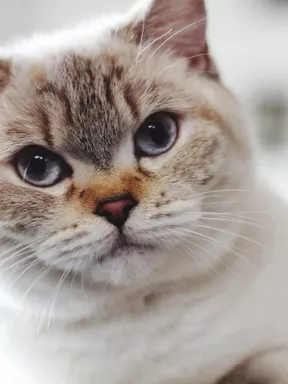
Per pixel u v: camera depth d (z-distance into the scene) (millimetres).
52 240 197
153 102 208
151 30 222
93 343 222
